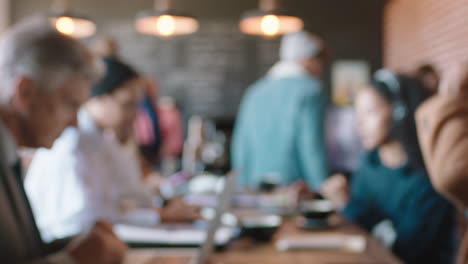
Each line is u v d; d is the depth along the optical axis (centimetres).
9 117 110
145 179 319
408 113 202
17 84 108
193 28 406
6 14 749
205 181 327
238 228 182
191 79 767
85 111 233
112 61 233
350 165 499
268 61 761
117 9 760
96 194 196
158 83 769
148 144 460
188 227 187
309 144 317
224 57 764
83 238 113
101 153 208
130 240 166
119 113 234
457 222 184
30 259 85
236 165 351
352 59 750
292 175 323
